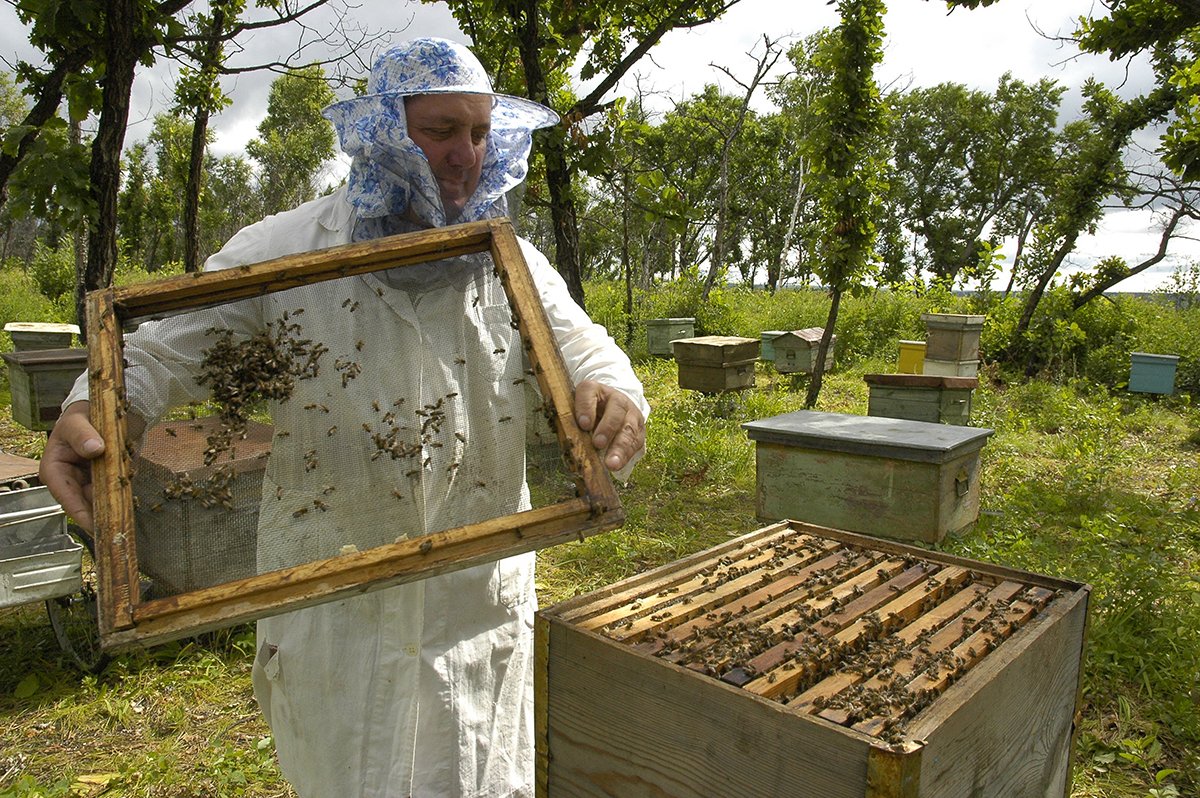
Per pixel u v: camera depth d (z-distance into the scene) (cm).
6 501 338
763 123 3644
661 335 1434
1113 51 749
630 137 729
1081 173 1384
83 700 351
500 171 178
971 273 1681
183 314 144
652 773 139
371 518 157
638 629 149
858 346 1566
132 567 112
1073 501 651
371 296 159
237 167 4234
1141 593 414
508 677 189
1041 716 158
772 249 4397
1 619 425
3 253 4284
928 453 428
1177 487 715
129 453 123
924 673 134
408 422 158
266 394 143
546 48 777
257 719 338
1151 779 302
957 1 639
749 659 138
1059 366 1398
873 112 996
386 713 169
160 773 299
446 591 175
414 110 159
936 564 195
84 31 532
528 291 144
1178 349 1374
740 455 752
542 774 162
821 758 114
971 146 4766
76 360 572
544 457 150
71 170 514
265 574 112
